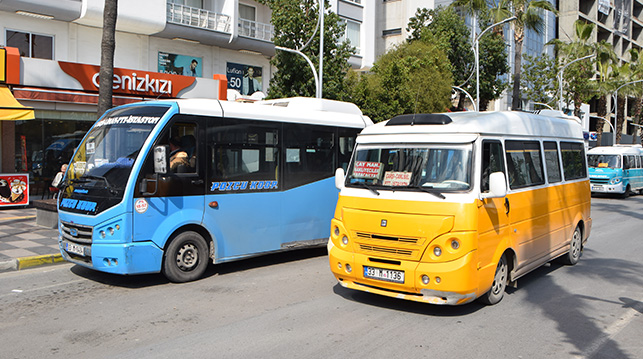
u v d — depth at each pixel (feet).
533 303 22.34
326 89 67.82
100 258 23.56
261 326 19.01
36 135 55.47
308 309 21.20
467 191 19.25
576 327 19.27
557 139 28.45
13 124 53.98
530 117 25.67
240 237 27.68
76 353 16.33
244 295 23.36
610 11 220.23
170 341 17.39
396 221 19.58
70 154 57.82
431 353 16.44
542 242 25.41
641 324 19.74
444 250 18.79
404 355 16.24
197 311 20.86
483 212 19.58
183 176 25.21
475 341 17.60
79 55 64.59
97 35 66.03
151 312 20.71
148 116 25.20
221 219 26.76
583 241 31.89
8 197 50.19
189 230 25.95
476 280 19.06
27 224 40.65
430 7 129.39
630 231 44.55
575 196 30.07
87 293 23.61
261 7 85.71
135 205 23.54
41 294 23.38
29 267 28.60
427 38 98.53
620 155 79.92
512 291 24.31
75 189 25.26
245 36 77.15
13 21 59.36
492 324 19.44
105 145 25.30
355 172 22.08
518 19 85.97
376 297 23.08
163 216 24.43
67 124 57.41
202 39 72.90
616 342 17.78
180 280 25.35
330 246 21.85
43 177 56.24
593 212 60.13
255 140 28.43
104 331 18.42
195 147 25.84
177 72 74.02
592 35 210.18
